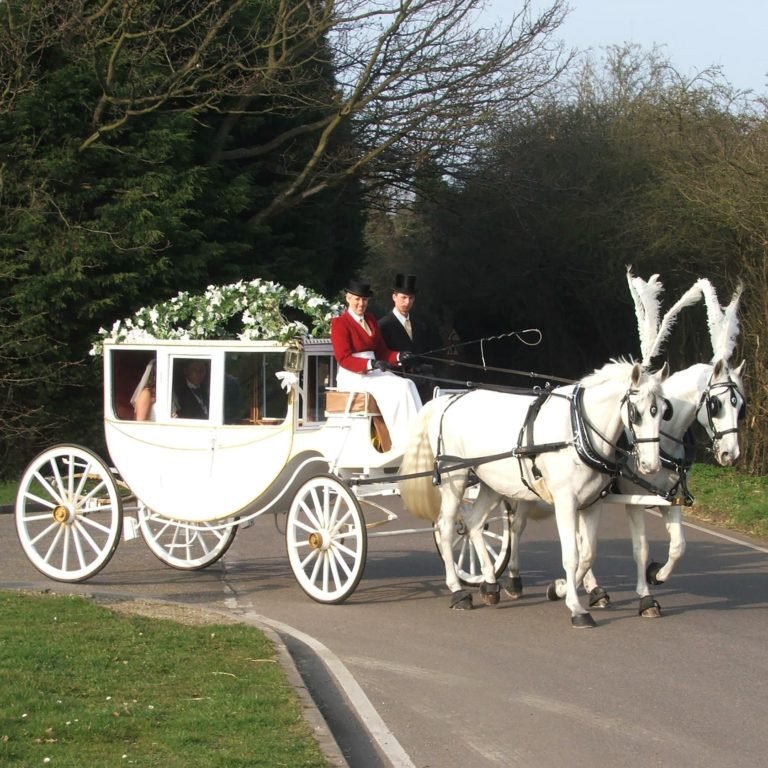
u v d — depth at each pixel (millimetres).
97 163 21125
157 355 11062
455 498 10164
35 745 5535
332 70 25719
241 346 10602
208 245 21984
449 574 10164
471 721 6695
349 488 10008
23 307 20266
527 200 31328
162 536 13977
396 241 42281
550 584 10625
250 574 11758
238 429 10695
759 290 20438
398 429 10242
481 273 36344
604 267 31594
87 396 21641
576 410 9172
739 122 21797
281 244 25906
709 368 10188
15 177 20719
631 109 33125
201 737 5789
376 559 12836
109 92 20734
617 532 15219
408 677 7680
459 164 30531
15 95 20578
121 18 21000
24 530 11203
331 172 26125
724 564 12523
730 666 7914
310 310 11211
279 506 11023
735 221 20531
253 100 24547
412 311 39031
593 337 37000
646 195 27000
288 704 6492
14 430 20422
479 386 10406
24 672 6879
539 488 9461
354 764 6027
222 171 24031
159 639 8039
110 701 6375
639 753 6086
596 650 8430
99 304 20359
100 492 17469
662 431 9867
